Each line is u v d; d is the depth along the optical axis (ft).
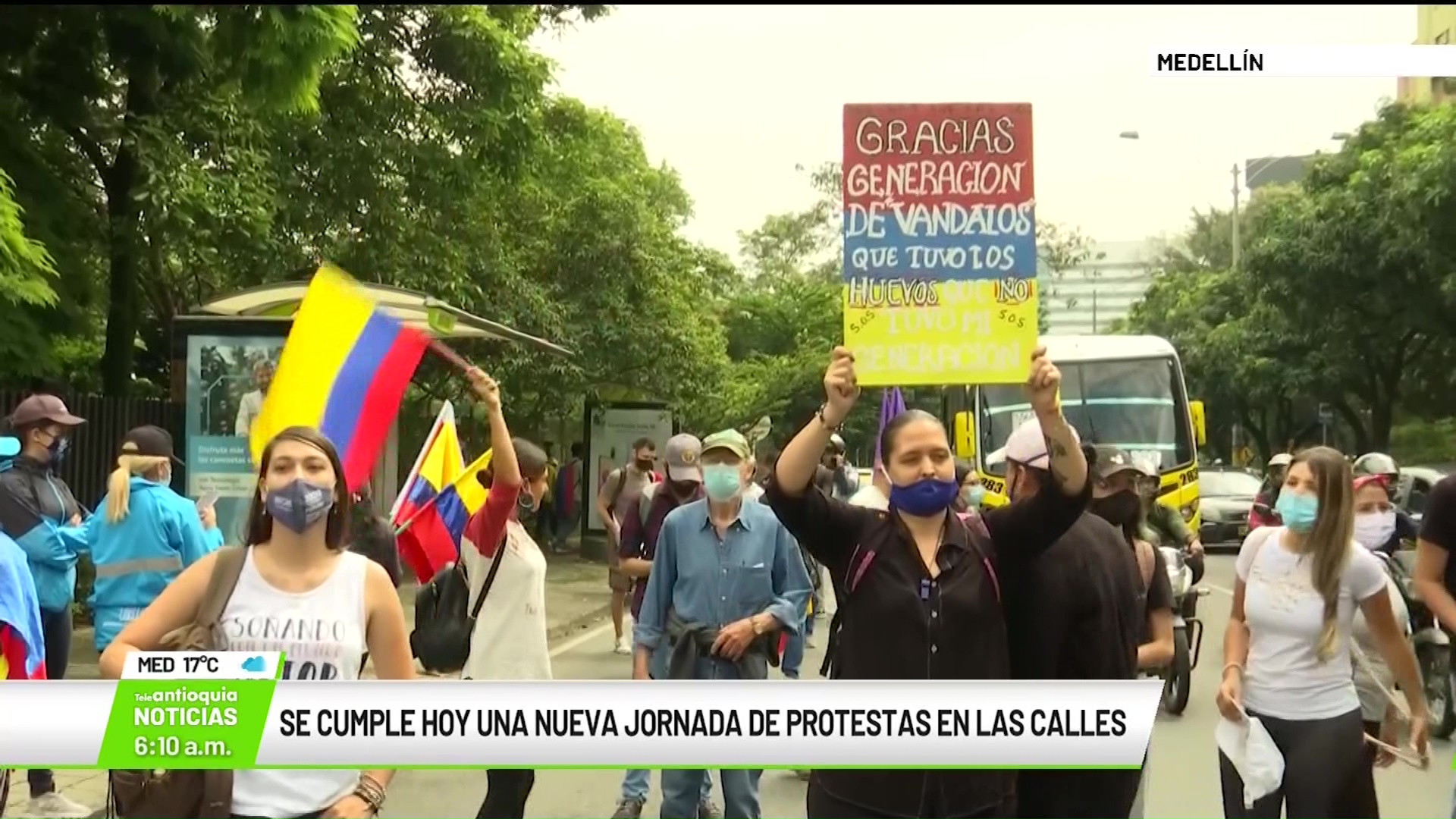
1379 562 15.17
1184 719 31.45
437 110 55.98
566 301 73.51
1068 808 13.46
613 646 44.32
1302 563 15.01
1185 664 31.27
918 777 12.92
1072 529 14.08
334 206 53.88
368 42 53.31
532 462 20.11
